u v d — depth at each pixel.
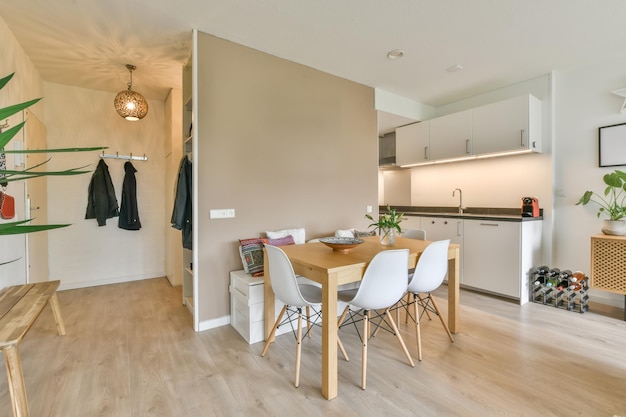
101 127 4.06
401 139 4.76
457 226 3.84
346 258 2.07
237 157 2.90
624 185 2.93
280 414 1.67
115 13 2.39
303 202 3.36
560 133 3.55
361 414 1.67
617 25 2.57
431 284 2.27
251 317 2.46
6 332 1.47
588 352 2.29
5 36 2.48
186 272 3.32
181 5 2.30
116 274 4.20
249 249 2.77
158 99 4.42
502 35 2.73
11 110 0.81
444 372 2.05
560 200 3.55
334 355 1.81
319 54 3.10
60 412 1.67
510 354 2.27
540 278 3.37
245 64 2.93
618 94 3.11
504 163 3.94
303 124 3.35
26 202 2.92
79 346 2.40
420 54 3.09
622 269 2.86
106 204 3.99
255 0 2.25
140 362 2.17
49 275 3.78
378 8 2.35
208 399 1.79
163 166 4.51
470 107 4.32
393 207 5.30
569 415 1.64
